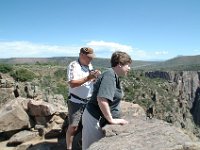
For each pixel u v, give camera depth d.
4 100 24.33
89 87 7.48
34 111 11.52
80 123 7.95
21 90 26.72
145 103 126.00
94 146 4.96
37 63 141.50
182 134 5.18
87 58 7.32
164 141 4.79
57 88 60.12
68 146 7.82
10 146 10.80
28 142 10.68
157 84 154.75
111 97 5.47
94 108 5.80
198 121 198.00
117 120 5.62
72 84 7.22
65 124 10.98
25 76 64.75
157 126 5.50
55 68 107.88
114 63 5.65
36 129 11.27
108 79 5.51
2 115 11.29
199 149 4.55
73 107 7.51
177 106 151.25
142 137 5.02
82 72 7.32
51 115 11.38
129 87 125.12
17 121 11.28
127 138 5.01
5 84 27.17
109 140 5.06
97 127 5.79
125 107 10.20
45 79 70.38
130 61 5.71
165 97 144.88
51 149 9.66
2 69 64.69
